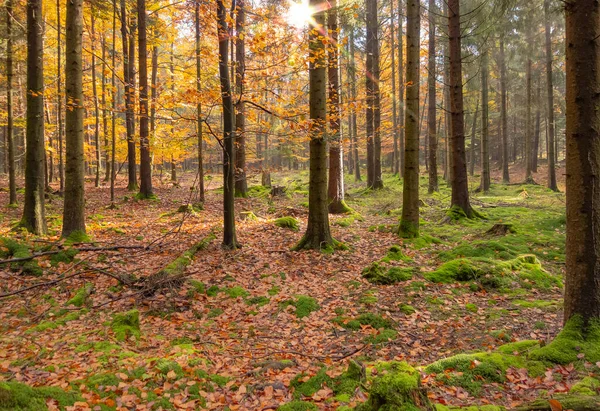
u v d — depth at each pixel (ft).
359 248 32.55
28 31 32.76
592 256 13.21
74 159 30.73
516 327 18.37
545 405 10.16
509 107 106.63
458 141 42.73
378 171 70.85
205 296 23.25
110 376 13.17
